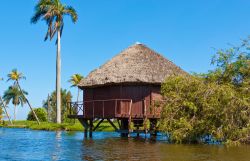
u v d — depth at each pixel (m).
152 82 31.08
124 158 18.03
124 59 33.12
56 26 54.66
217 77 25.48
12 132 46.44
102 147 23.47
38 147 24.41
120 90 31.80
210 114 22.62
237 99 21.92
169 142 25.80
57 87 55.03
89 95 34.53
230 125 21.83
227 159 17.22
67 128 50.03
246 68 24.91
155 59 33.38
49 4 54.66
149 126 30.45
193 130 23.30
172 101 24.30
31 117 86.38
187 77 25.36
